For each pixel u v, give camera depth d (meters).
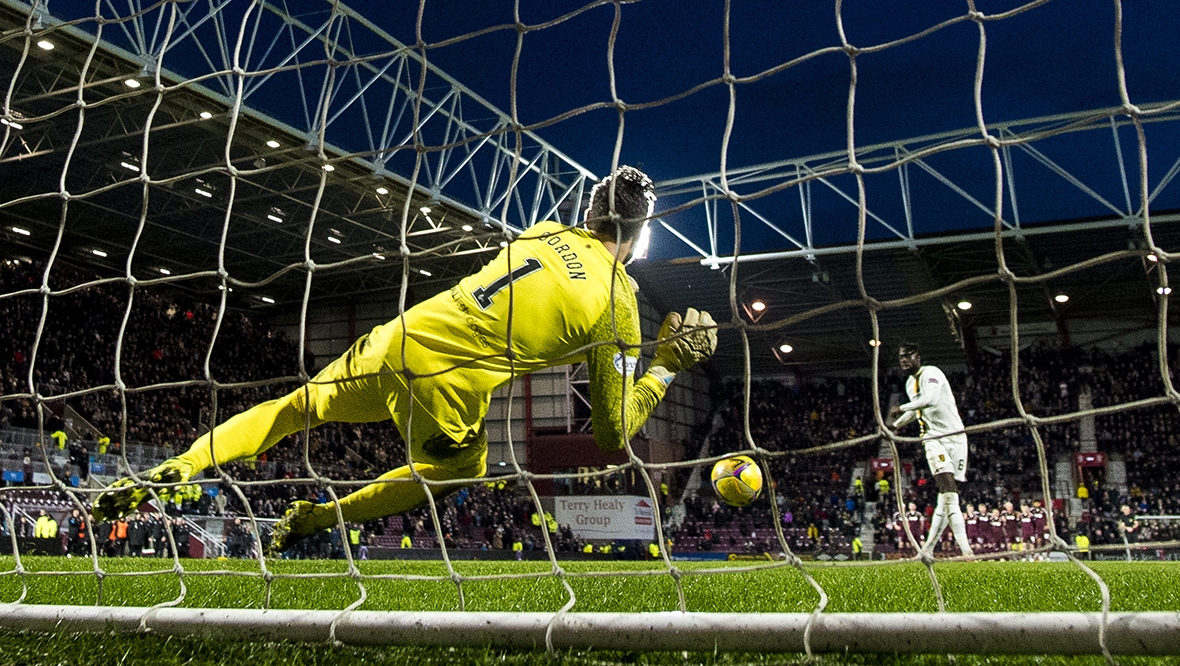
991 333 39.47
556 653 2.35
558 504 33.97
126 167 24.88
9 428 22.25
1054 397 35.56
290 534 4.46
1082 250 29.53
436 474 4.22
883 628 2.10
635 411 3.70
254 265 33.31
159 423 28.09
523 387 36.91
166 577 4.73
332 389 3.81
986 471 33.72
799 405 40.41
